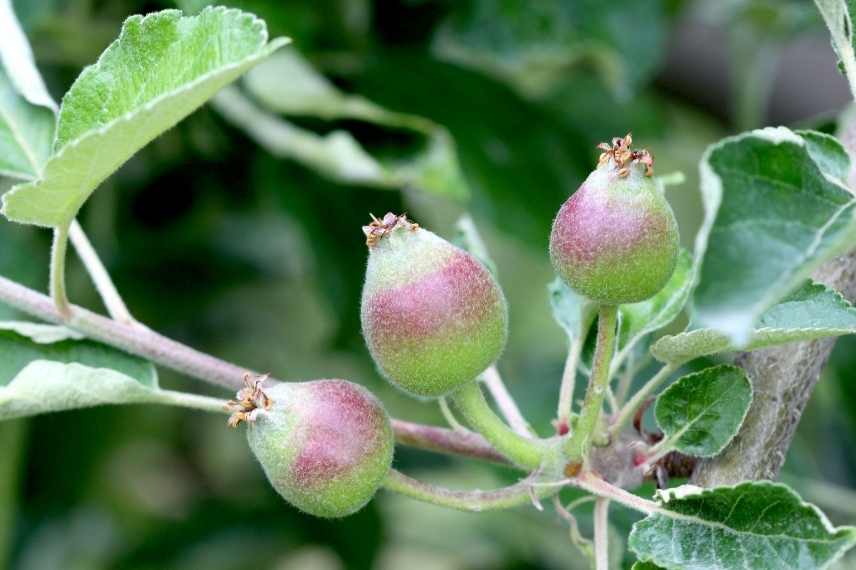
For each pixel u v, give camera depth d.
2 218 0.45
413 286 0.33
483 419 0.34
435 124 0.46
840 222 0.30
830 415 0.47
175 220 0.49
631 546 0.33
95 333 0.37
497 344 0.34
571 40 0.46
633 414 0.35
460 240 0.39
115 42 0.34
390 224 0.33
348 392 0.34
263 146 0.46
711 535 0.33
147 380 0.37
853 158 0.34
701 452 0.35
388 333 0.33
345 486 0.34
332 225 0.47
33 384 0.35
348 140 0.44
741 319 0.29
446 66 0.46
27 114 0.38
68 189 0.34
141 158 0.48
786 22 0.49
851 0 0.33
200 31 0.33
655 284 0.33
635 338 0.36
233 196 0.50
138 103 0.34
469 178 0.45
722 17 0.49
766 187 0.30
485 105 0.46
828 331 0.33
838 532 0.33
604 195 0.33
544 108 0.47
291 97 0.44
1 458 0.46
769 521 0.33
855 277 0.35
